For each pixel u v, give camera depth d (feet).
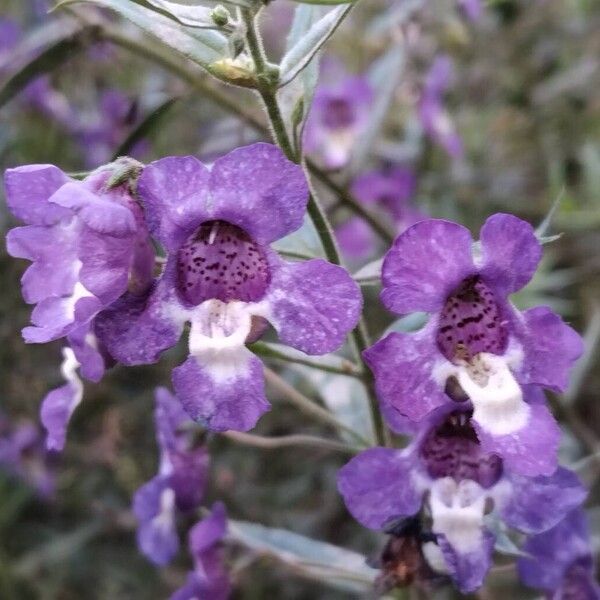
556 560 0.30
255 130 0.46
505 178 0.65
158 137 0.55
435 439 0.26
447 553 0.25
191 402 0.22
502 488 0.25
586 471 0.43
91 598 0.58
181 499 0.33
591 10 0.71
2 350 0.59
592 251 0.61
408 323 0.29
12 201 0.23
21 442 0.59
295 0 0.22
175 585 0.57
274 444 0.32
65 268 0.23
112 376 0.60
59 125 0.61
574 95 0.68
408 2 0.55
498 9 0.68
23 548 0.60
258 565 0.37
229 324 0.23
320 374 0.34
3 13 0.65
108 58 0.56
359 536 0.55
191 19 0.24
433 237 0.22
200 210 0.22
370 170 0.59
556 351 0.23
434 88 0.58
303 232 0.28
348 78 0.57
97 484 0.60
